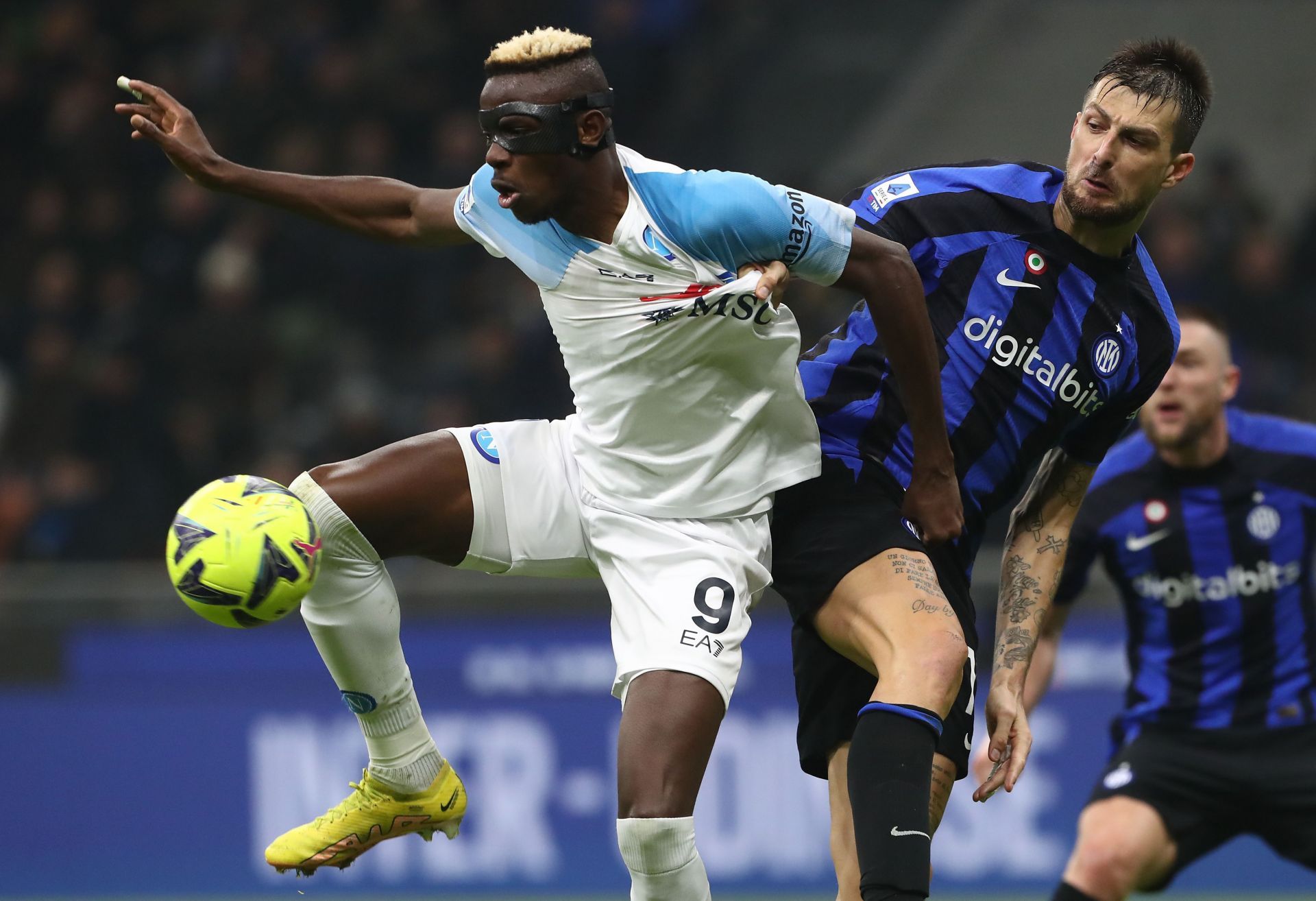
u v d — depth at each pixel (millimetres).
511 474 11648
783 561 12031
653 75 41844
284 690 25031
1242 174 38438
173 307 35000
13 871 24953
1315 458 17906
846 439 12180
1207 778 17500
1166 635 18031
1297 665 17750
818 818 24375
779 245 10664
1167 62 11859
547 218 10680
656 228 10695
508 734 24875
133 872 24875
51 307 34469
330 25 39781
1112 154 11727
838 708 12516
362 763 24828
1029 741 12227
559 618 24953
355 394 33250
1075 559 18156
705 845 24484
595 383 11250
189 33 39688
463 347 34750
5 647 25203
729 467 11367
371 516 11250
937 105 44656
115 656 25172
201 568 10445
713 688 10852
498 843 24828
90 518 30984
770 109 44688
